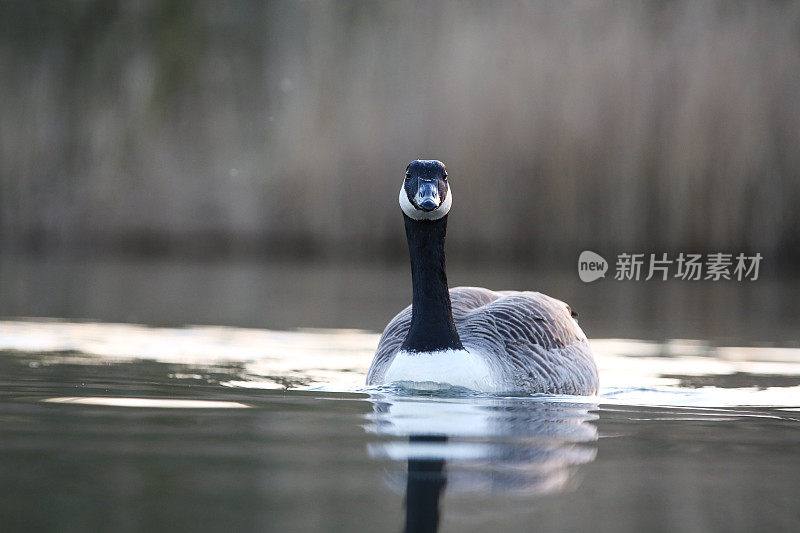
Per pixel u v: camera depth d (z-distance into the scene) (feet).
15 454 15.90
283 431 18.49
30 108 100.73
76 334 37.73
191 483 14.38
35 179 98.99
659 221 73.97
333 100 86.33
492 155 77.41
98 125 100.12
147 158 99.40
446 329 25.57
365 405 22.20
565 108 75.56
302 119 87.51
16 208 98.02
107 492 13.78
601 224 75.05
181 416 20.04
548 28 77.00
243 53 105.81
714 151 72.38
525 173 76.69
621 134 74.28
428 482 14.69
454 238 78.54
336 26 88.33
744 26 72.74
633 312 52.60
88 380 25.66
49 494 13.61
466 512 13.17
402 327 27.86
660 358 35.14
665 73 73.51
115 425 18.75
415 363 25.11
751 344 39.40
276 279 68.80
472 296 30.68
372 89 84.74
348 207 85.25
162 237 96.78
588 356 28.68
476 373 25.12
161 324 42.19
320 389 25.26
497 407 22.59
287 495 13.84
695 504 13.88
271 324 43.47
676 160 72.95
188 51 104.63
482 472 15.38
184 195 97.14
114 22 104.17
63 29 103.19
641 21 75.00
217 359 31.94
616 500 13.99
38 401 21.67
